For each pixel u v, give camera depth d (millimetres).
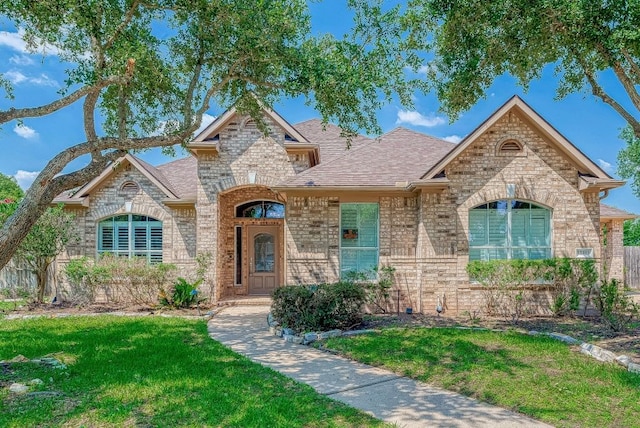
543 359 7465
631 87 8625
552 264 12188
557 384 6176
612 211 20859
